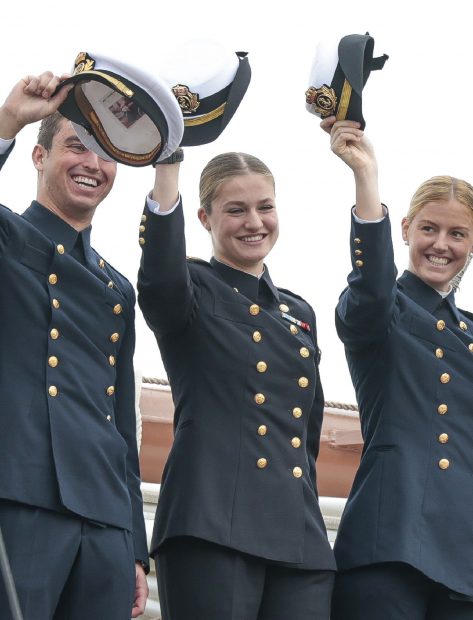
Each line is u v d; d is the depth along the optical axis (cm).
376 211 566
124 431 538
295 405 546
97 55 495
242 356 540
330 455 782
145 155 506
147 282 531
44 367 498
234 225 562
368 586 548
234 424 533
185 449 531
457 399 579
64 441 489
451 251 600
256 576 518
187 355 543
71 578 485
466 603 554
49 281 511
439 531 552
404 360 577
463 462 570
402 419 570
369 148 569
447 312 602
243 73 546
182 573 515
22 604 467
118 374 539
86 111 501
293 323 567
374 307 564
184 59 544
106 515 491
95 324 518
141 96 492
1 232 506
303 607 525
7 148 490
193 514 514
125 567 495
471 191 605
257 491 525
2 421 485
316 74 561
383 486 559
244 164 568
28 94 488
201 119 542
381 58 572
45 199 539
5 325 499
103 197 542
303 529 529
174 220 529
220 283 554
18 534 474
